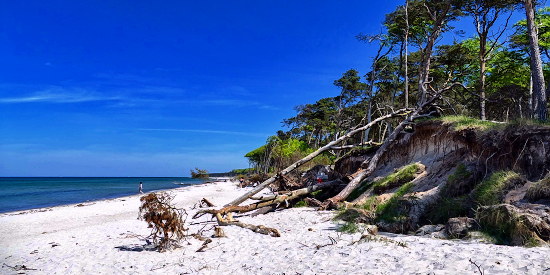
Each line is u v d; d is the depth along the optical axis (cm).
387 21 2873
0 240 1407
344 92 4784
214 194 3531
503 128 1143
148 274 742
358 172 1748
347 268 644
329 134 5928
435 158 1443
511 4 2273
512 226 777
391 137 1748
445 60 2838
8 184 9138
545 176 906
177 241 1001
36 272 804
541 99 1512
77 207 2666
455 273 540
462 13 2456
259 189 1794
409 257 667
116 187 7244
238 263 780
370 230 995
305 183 2275
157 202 995
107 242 1126
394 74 3600
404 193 1307
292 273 657
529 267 532
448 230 878
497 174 1028
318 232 1051
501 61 2878
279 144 5659
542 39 2506
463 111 2008
